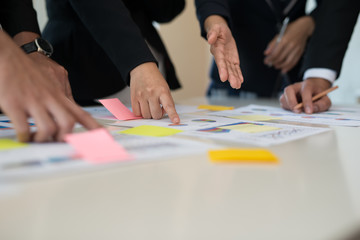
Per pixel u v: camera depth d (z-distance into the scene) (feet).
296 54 4.04
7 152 1.12
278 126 1.85
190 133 1.59
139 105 2.23
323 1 3.45
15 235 0.56
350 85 8.17
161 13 3.84
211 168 0.98
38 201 0.72
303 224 0.60
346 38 3.27
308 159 1.12
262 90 4.58
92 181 0.86
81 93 3.53
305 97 2.68
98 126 1.38
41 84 1.33
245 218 0.63
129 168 0.98
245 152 1.12
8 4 2.49
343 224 0.60
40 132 1.25
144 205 0.70
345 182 0.87
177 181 0.86
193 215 0.64
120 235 0.56
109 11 2.43
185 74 9.41
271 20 4.28
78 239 0.55
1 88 1.25
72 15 3.40
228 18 3.10
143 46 2.33
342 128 1.84
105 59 3.55
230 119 2.18
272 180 0.88
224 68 2.41
